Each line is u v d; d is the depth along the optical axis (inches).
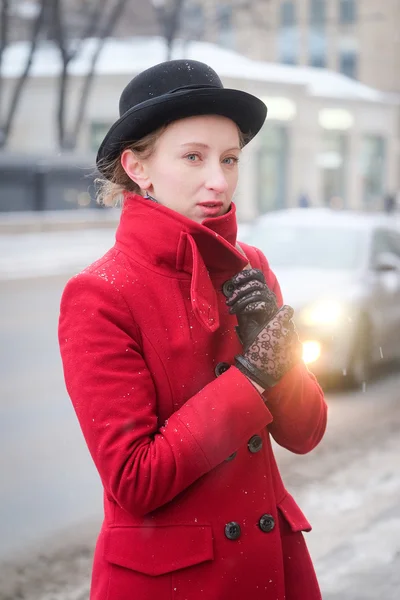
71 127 1530.5
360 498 205.6
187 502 69.6
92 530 188.5
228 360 72.4
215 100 70.0
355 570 155.6
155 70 73.6
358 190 1916.8
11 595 155.7
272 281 82.3
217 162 71.7
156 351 70.6
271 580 70.8
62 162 1218.0
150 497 66.9
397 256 368.2
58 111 1331.2
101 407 67.8
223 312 73.0
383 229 371.9
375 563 158.4
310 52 2299.5
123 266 71.8
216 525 69.7
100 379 68.3
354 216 382.6
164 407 70.9
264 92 1571.1
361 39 2287.2
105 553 71.1
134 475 66.5
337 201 1648.6
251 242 367.9
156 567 68.7
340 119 1823.3
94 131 1518.2
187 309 71.7
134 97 73.8
